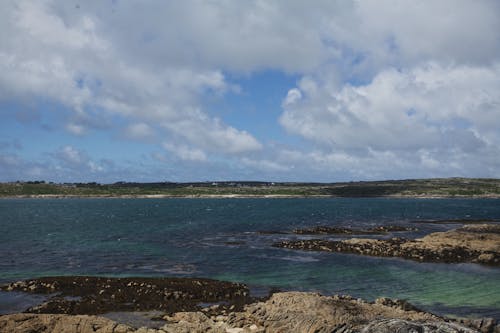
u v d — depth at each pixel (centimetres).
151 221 10694
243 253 5541
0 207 18262
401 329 1966
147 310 2938
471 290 3588
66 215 13012
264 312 2639
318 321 2338
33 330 2327
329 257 5222
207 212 14762
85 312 2886
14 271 4388
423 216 12425
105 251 5684
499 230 7444
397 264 4744
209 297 3262
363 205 19562
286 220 11062
